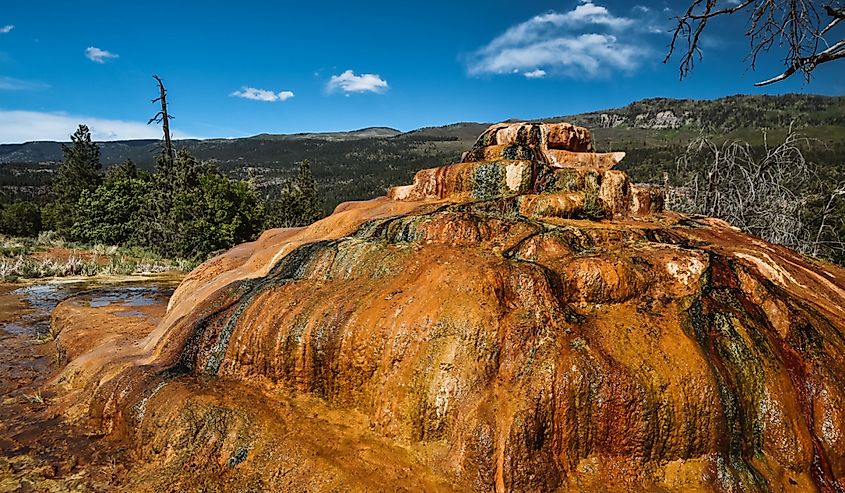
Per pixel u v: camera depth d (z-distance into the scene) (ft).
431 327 17.92
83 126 126.93
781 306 19.02
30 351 32.91
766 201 45.14
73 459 19.26
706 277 19.51
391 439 17.29
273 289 23.68
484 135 37.70
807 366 17.42
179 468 17.70
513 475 14.74
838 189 47.09
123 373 23.21
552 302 18.03
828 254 51.29
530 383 16.05
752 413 16.56
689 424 15.64
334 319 19.99
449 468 15.67
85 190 95.55
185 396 20.01
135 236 88.79
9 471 18.45
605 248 22.43
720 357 17.12
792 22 15.69
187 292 32.14
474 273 18.88
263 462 16.89
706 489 15.11
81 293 50.14
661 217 30.96
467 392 16.60
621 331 17.49
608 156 34.83
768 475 15.78
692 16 17.53
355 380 18.93
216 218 78.02
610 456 15.78
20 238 86.69
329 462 16.15
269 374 21.01
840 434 16.26
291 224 117.50
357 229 28.04
